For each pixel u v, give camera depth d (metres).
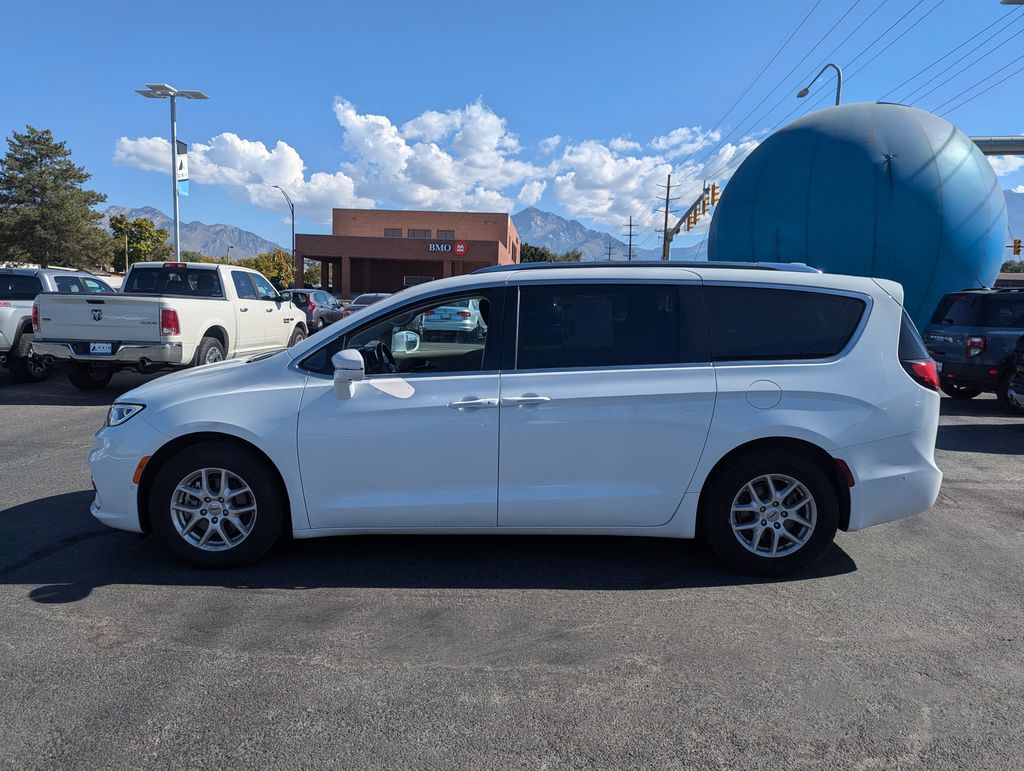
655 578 4.10
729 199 16.47
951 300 10.91
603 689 2.95
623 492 4.00
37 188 56.53
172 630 3.41
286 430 3.95
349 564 4.25
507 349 4.07
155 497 4.02
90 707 2.77
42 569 4.12
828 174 14.50
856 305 4.15
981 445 7.98
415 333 4.14
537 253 102.94
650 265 4.31
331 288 55.81
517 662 3.16
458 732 2.65
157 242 69.50
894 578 4.15
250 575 4.07
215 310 10.53
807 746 2.60
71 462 6.66
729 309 4.12
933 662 3.20
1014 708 2.85
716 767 2.48
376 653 3.22
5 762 2.45
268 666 3.10
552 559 4.37
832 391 3.98
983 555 4.55
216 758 2.49
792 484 4.04
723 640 3.38
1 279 11.90
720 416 3.95
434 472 4.00
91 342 9.55
